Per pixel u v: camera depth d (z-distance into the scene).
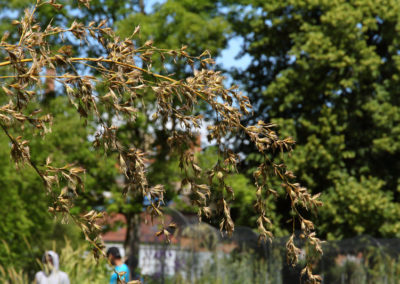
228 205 1.92
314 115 21.67
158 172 17.05
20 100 1.65
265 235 1.93
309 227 1.92
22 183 14.55
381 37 22.72
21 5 14.67
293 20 22.16
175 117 1.88
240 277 13.55
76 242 14.51
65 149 16.69
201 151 15.21
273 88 21.45
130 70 1.84
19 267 14.18
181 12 18.75
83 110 1.69
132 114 1.75
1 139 14.54
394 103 21.52
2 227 14.28
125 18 18.69
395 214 20.19
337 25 20.80
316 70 21.70
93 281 10.51
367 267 12.54
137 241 20.11
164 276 14.40
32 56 1.66
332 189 20.72
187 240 14.15
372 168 21.92
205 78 1.91
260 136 1.99
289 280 12.70
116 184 18.50
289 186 1.93
